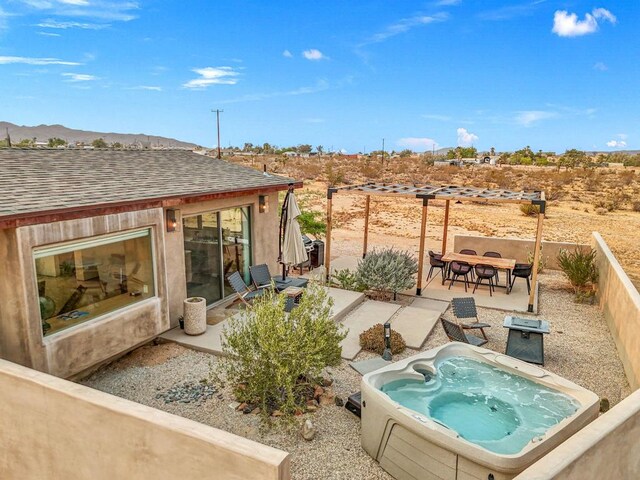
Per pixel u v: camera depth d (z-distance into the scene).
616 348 9.39
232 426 6.36
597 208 31.06
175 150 14.37
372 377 6.31
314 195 36.72
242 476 3.67
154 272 8.64
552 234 22.86
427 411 6.19
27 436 5.04
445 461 4.86
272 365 6.43
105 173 9.47
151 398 7.07
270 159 75.12
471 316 9.70
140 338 8.32
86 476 4.70
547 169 64.81
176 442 3.98
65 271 7.04
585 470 3.76
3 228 5.80
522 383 6.88
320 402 7.02
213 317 10.30
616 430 4.13
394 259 12.61
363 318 10.63
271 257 13.01
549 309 11.81
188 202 9.20
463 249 15.59
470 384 6.91
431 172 58.81
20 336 6.35
